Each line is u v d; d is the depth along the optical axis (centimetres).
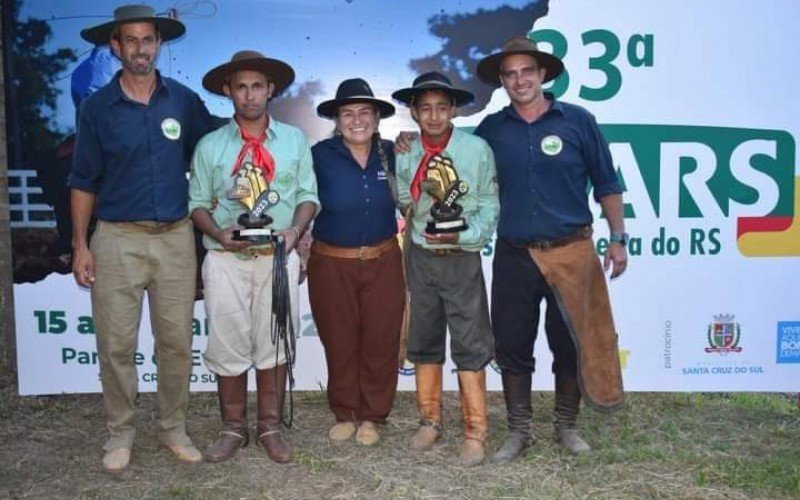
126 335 342
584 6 425
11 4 419
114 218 334
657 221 436
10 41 421
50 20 421
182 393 362
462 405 369
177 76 426
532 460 362
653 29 427
